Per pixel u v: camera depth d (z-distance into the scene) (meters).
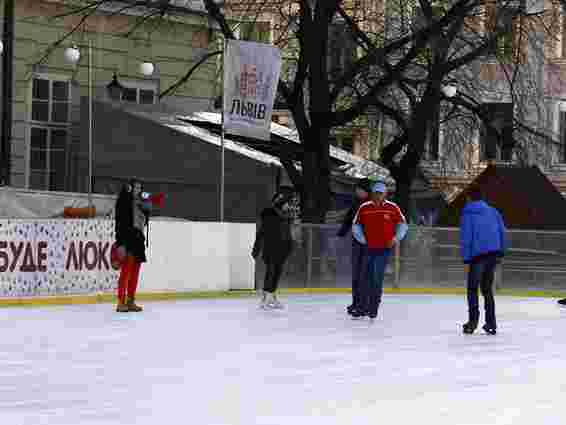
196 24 50.47
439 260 39.06
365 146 57.56
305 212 41.72
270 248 29.27
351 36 42.56
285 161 41.69
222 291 34.09
